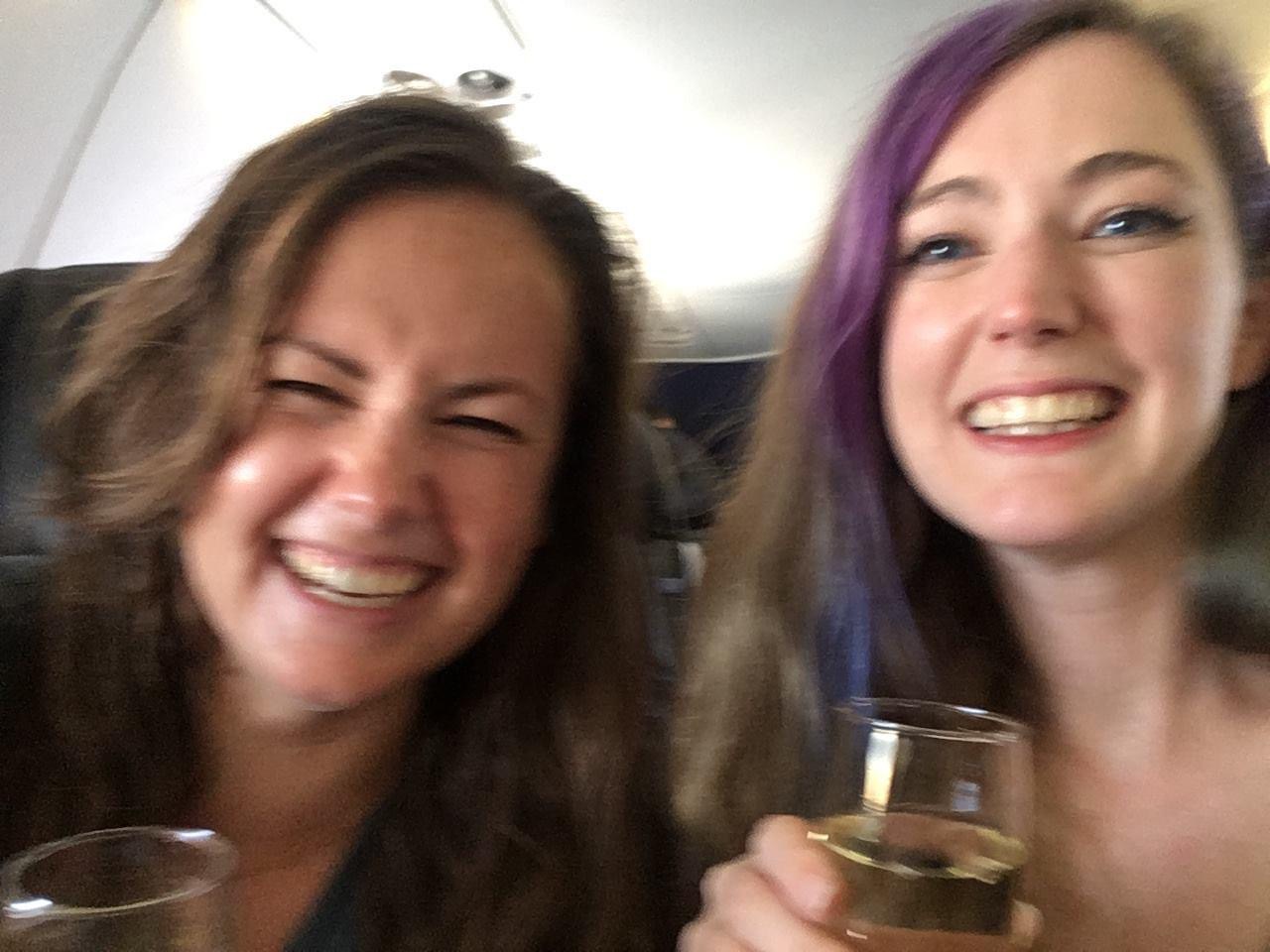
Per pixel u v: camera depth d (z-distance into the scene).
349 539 0.69
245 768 0.83
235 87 2.14
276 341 0.71
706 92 2.45
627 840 0.87
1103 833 0.80
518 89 2.41
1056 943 0.77
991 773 0.54
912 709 0.60
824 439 0.89
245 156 0.82
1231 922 0.74
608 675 0.90
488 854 0.83
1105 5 0.73
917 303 0.76
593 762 0.88
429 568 0.74
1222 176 0.74
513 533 0.76
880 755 0.54
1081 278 0.69
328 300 0.70
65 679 0.82
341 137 0.76
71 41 1.82
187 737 0.84
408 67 2.25
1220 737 0.79
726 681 0.94
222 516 0.71
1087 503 0.69
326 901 0.81
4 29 1.70
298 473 0.70
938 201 0.75
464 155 0.75
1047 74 0.72
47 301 1.23
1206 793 0.78
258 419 0.71
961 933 0.52
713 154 2.78
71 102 1.91
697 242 3.29
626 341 0.89
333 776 0.83
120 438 0.78
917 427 0.76
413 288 0.71
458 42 2.20
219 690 0.82
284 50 2.14
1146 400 0.69
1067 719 0.84
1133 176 0.69
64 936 0.43
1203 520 0.82
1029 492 0.70
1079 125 0.70
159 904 0.45
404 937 0.80
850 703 0.61
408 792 0.87
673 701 1.00
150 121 2.05
